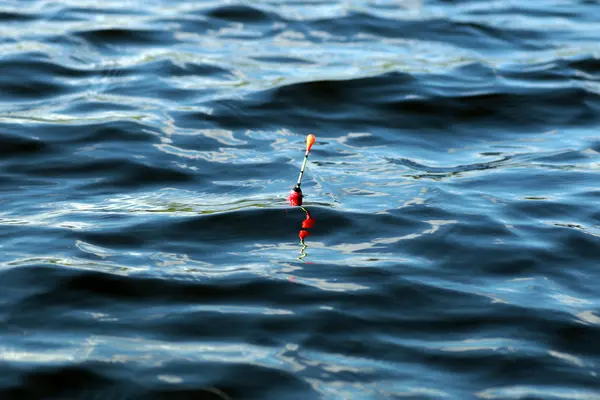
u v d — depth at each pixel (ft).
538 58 134.92
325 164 90.74
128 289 60.80
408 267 65.36
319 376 50.49
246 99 110.83
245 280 62.39
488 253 68.28
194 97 111.55
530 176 87.66
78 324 56.03
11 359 51.44
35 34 137.49
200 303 59.06
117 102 108.68
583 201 80.23
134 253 67.05
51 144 93.15
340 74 122.11
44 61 123.24
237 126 102.42
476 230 72.59
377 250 68.59
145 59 127.54
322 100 112.27
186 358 51.96
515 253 68.39
